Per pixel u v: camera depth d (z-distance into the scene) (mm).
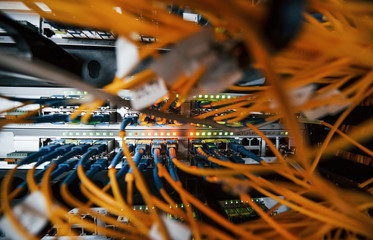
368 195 661
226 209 1259
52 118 777
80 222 494
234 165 589
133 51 316
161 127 1231
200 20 713
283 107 250
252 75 736
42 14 363
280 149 1312
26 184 691
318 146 1113
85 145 1088
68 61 889
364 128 794
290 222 590
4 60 228
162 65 273
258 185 550
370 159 831
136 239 504
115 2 357
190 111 1244
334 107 440
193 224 455
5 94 1066
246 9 196
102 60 967
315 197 770
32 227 399
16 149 1165
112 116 1228
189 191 1019
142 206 1086
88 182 565
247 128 691
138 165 1008
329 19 390
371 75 407
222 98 1234
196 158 1183
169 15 328
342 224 448
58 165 895
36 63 245
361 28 326
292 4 186
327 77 522
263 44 201
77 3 305
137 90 343
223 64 251
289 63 407
